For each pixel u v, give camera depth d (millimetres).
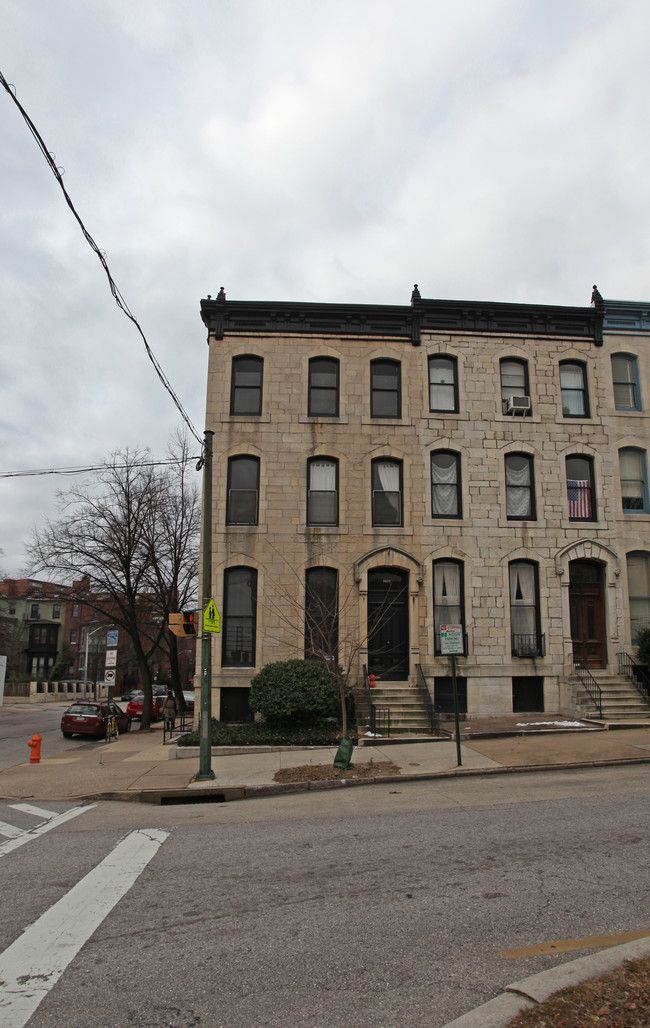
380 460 20891
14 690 56781
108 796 12469
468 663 19578
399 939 5062
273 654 19406
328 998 4191
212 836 8734
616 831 8086
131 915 5746
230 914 5703
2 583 64688
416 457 20688
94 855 7906
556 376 21406
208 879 6734
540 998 3871
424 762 13789
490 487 20625
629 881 6223
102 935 5301
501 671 19578
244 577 20078
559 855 7145
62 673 63375
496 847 7555
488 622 19844
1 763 17844
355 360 21203
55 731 29016
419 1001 4121
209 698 13477
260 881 6609
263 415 20703
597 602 20688
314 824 9234
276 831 8883
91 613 66812
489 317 21562
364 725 17781
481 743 15750
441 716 18516
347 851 7645
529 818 8969
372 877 6613
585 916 5406
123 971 4641
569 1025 3547
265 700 17109
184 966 4703
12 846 8531
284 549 19984
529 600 20328
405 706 18391
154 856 7742
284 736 16844
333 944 5008
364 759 14422
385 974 4496
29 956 4922
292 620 19609
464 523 20328
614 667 19891
